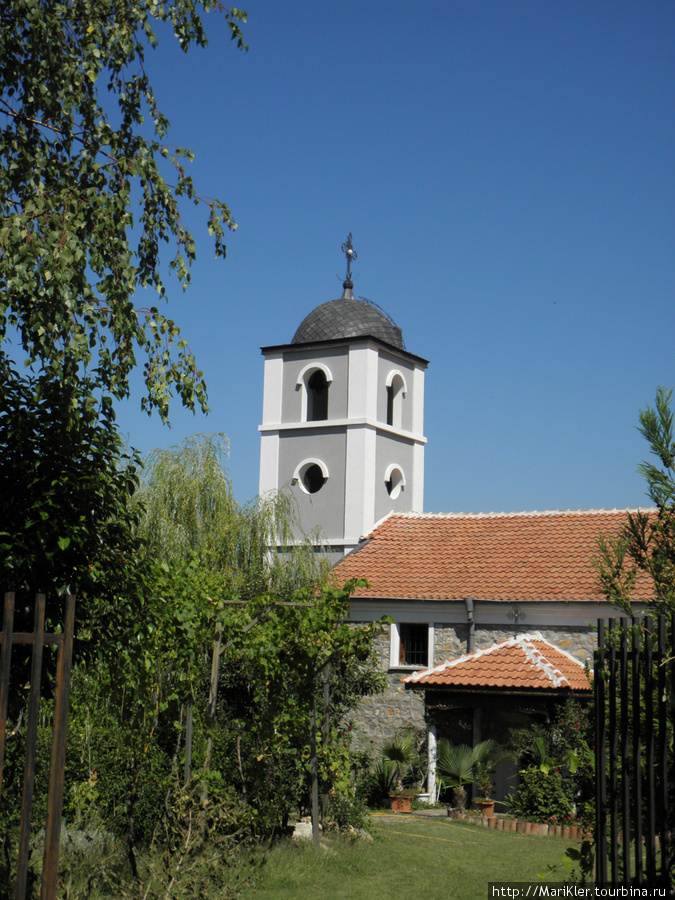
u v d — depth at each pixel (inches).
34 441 334.3
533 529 1082.1
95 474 337.1
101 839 478.0
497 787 874.8
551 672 850.8
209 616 536.1
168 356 406.9
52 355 350.9
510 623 949.2
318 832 612.4
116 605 358.0
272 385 1349.7
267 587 850.8
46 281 346.0
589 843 273.7
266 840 597.6
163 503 863.7
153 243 423.2
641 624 238.2
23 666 339.0
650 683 221.6
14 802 434.9
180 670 507.8
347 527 1252.5
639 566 263.4
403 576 1029.8
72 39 411.2
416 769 901.2
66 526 323.6
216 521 882.8
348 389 1293.1
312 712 621.6
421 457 1380.4
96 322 374.3
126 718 490.3
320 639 588.1
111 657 372.5
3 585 320.2
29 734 221.1
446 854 627.5
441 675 888.9
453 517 1160.8
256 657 577.0
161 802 530.0
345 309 1353.3
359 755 843.4
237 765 609.9
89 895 387.2
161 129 426.0
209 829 480.4
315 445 1304.1
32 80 388.8
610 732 242.1
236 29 429.4
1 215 364.2
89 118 414.6
